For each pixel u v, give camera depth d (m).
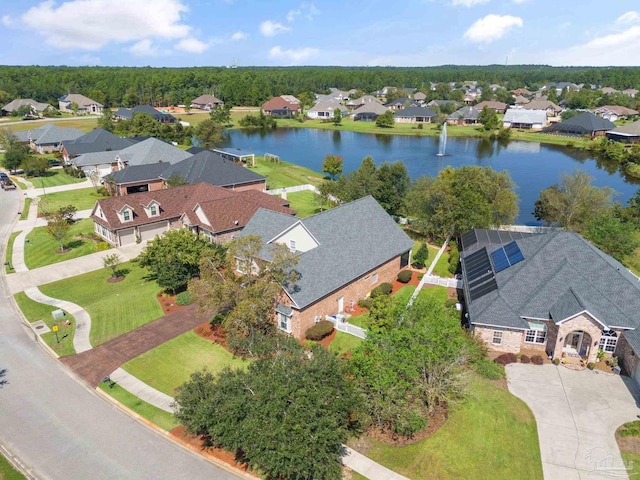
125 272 49.91
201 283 32.88
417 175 99.69
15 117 168.50
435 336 27.86
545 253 37.72
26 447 26.17
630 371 31.89
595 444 26.03
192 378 25.58
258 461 21.19
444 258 54.06
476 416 28.03
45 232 61.38
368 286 43.84
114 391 30.84
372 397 26.02
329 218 43.59
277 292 33.62
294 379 22.80
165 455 25.59
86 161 90.31
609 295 34.22
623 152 120.19
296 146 135.75
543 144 141.88
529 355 34.16
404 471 24.25
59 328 38.72
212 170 74.75
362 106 193.75
